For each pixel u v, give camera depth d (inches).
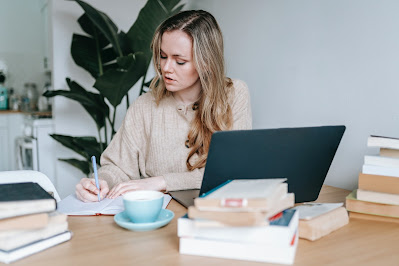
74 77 112.1
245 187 31.9
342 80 60.7
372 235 36.5
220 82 55.0
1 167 162.6
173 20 51.7
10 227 29.6
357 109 58.6
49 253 31.2
